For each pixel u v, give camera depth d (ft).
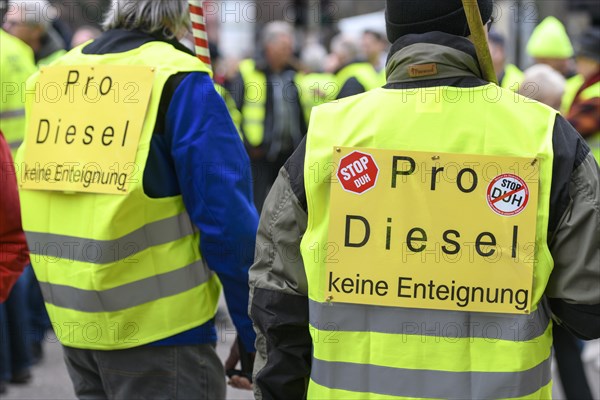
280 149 36.65
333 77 36.06
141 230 11.94
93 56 12.39
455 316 9.34
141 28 12.47
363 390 9.49
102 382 12.57
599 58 21.07
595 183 9.22
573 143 9.30
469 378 9.32
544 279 9.25
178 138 11.81
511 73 26.71
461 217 9.32
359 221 9.45
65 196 12.18
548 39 27.27
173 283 12.11
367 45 37.19
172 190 12.08
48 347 26.35
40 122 12.51
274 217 9.80
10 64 22.08
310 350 10.09
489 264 9.27
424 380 9.38
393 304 9.39
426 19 9.70
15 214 13.83
